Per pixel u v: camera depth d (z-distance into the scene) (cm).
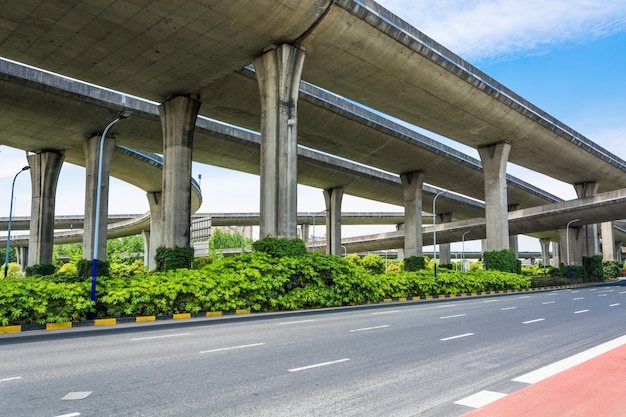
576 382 687
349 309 2208
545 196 7181
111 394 652
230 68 2820
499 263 4222
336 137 4272
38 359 938
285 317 1842
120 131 3853
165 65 2781
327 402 612
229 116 3656
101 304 1736
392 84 3161
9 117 3453
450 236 6969
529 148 4506
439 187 6197
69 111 3419
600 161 5162
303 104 3641
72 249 11694
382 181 6106
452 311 1984
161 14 2256
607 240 7550
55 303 1605
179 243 3047
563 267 5753
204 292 1952
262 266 2166
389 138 4434
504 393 646
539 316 1712
